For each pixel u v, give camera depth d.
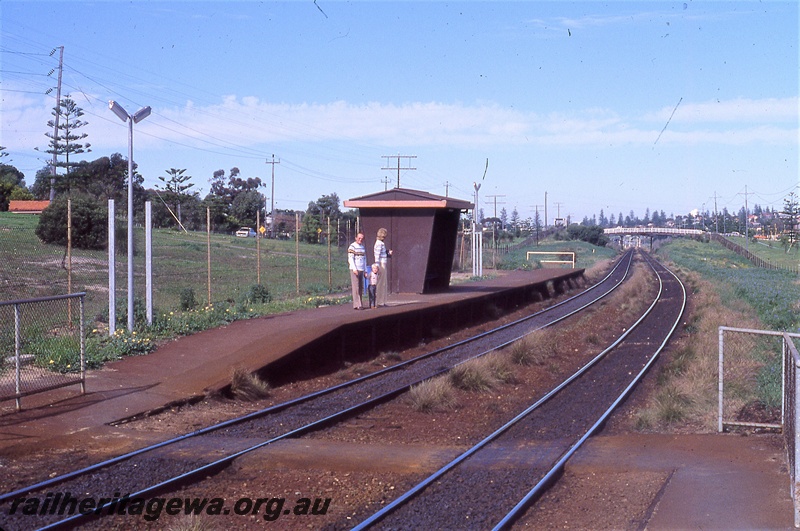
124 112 13.98
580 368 15.67
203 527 6.08
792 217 86.50
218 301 19.78
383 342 17.03
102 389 10.74
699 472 7.49
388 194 23.20
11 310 12.54
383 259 19.75
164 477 7.33
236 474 7.71
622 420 10.75
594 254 88.06
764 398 11.00
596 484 7.46
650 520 6.12
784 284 39.88
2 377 10.66
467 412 11.37
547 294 34.34
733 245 99.12
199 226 70.56
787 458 7.52
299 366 13.70
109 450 8.21
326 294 24.22
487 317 24.55
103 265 26.36
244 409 10.82
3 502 6.49
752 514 6.19
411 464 8.04
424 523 6.34
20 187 67.19
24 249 27.14
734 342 16.64
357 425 10.19
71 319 14.43
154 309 15.62
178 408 10.34
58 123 60.41
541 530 6.19
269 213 86.44
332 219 83.00
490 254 58.31
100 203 31.22
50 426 8.91
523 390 13.29
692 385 11.77
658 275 55.09
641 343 19.41
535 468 7.93
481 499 6.97
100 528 6.08
